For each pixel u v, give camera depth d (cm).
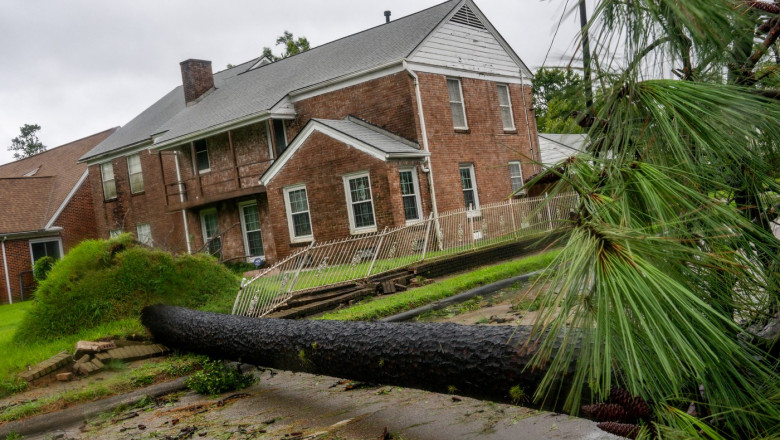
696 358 128
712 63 161
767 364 157
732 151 150
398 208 1605
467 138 1916
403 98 1753
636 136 159
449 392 341
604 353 140
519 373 276
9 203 2625
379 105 1814
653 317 132
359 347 409
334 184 1708
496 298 931
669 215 146
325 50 2270
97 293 865
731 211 144
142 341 796
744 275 148
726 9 131
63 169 2992
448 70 1878
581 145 162
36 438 504
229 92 2431
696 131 148
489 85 2047
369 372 406
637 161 154
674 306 131
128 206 2620
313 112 1983
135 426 500
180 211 2395
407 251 1286
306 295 1045
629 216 144
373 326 419
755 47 159
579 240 143
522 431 368
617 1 146
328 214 1734
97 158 2716
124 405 571
